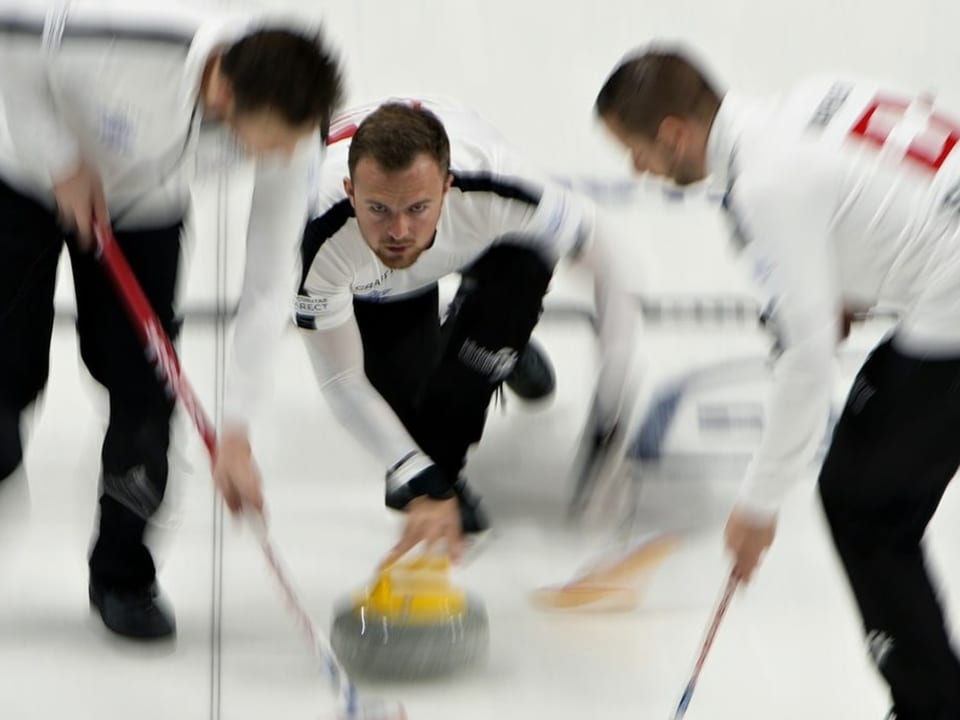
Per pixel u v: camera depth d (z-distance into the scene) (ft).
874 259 27.32
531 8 63.36
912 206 26.89
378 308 39.40
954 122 28.25
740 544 28.25
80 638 34.27
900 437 27.68
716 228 56.13
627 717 31.65
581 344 50.83
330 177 34.83
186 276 50.60
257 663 33.35
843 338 30.17
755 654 34.50
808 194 26.55
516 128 58.95
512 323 37.70
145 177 31.12
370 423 35.19
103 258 31.73
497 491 42.91
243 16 29.86
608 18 63.31
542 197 36.65
